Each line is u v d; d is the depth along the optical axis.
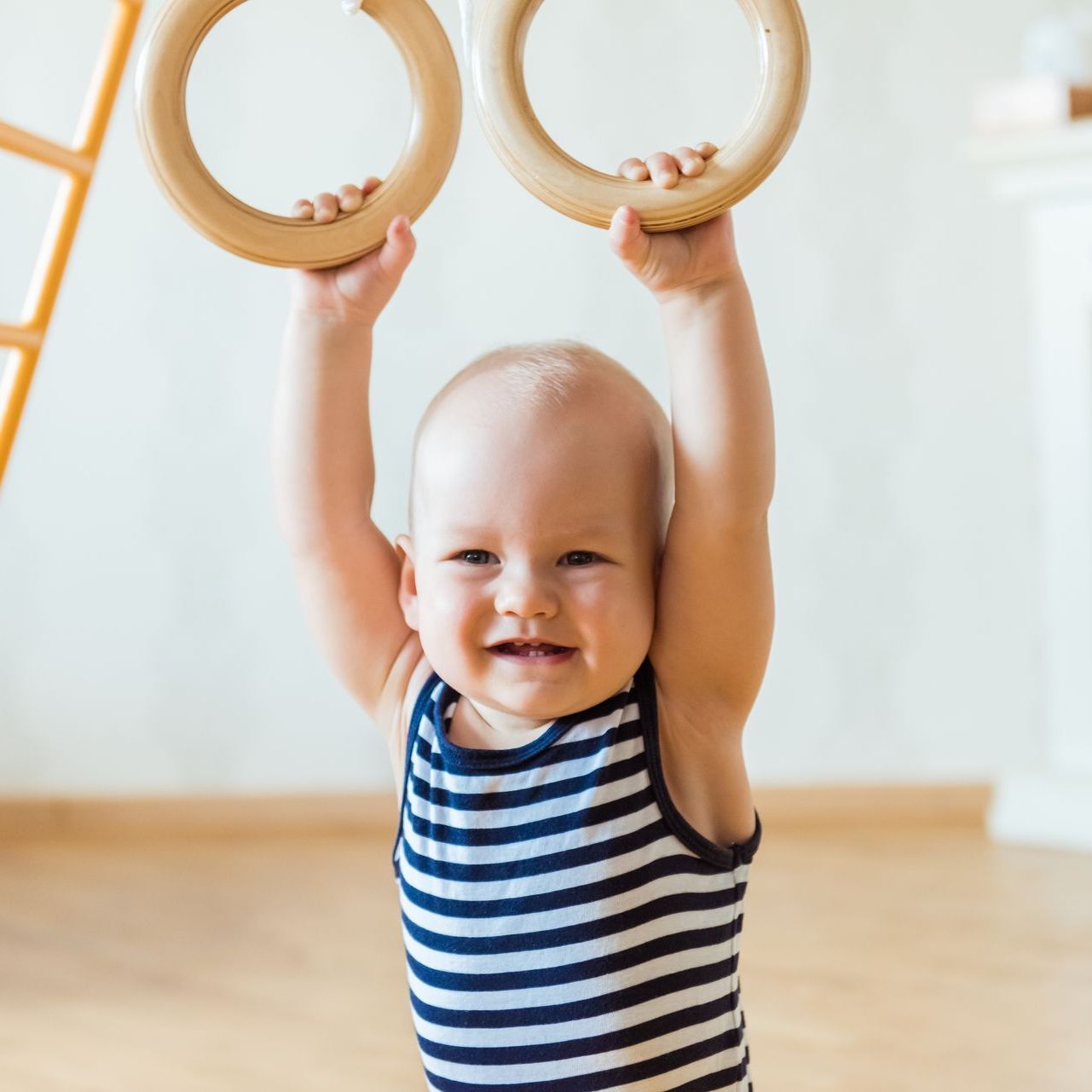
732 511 0.72
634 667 0.74
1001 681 2.50
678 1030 0.74
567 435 0.72
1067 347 2.28
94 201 2.49
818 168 2.45
